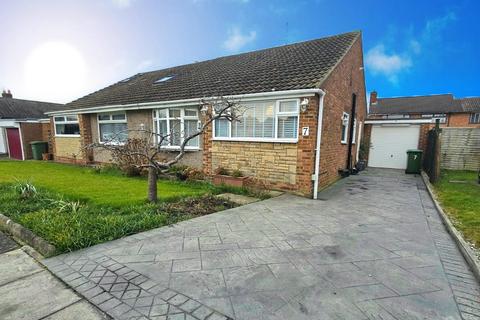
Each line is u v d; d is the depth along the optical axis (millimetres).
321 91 6426
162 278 2734
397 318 2180
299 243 3717
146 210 4902
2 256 3227
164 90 11164
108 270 2883
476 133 11562
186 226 4328
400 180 9789
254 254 3334
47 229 3691
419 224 4672
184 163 9461
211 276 2785
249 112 7660
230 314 2191
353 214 5246
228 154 8195
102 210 4805
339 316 2186
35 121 16562
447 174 10758
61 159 14492
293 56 9852
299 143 6797
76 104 14281
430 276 2875
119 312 2213
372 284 2686
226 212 5223
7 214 4508
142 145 6840
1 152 19172
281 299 2404
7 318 2129
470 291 2598
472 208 5492
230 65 11812
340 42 9797
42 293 2471
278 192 7148
